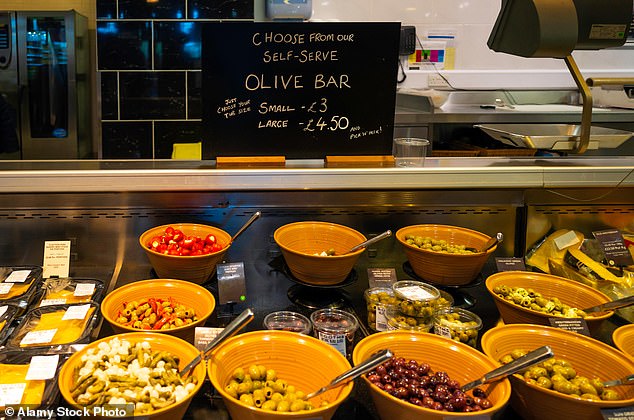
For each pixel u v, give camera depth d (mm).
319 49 1569
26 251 1578
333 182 1559
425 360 1210
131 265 1614
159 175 1512
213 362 1084
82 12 4617
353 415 1135
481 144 3914
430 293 1374
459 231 1661
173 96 4246
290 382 1169
